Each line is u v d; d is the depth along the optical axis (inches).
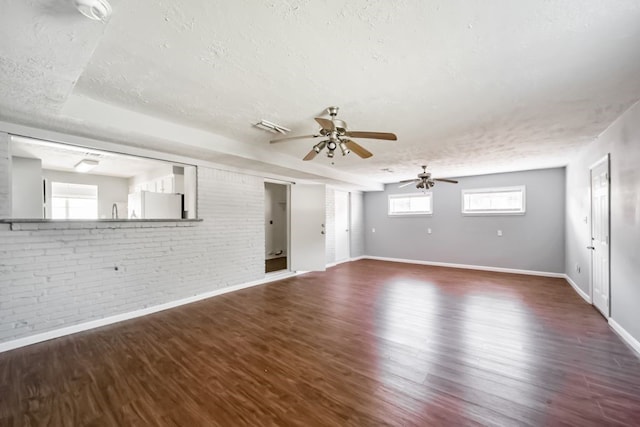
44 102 83.7
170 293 153.3
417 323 129.3
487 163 205.9
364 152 117.3
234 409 72.1
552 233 225.5
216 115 111.7
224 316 139.7
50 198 230.2
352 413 70.1
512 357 97.6
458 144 153.2
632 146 104.1
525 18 57.6
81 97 96.1
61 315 117.3
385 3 53.4
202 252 168.7
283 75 81.0
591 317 135.9
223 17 57.2
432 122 119.2
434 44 66.6
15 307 106.7
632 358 96.3
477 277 224.5
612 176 122.5
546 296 171.6
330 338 113.7
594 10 55.0
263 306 155.0
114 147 127.4
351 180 255.0
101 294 128.6
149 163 207.3
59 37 53.5
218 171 177.2
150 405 73.6
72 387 81.5
